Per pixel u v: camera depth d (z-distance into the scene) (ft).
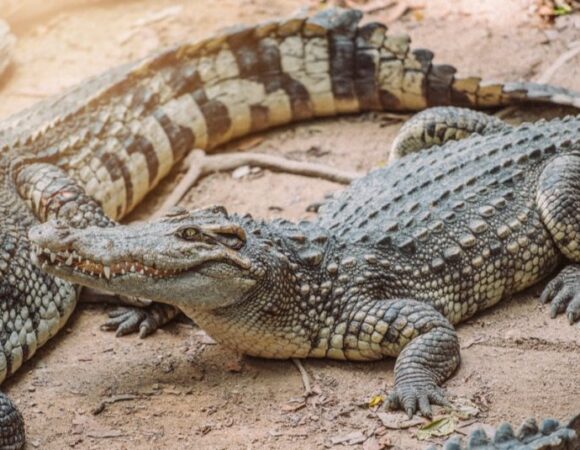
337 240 37.37
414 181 40.09
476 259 37.65
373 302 36.06
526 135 41.52
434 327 35.19
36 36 60.23
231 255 34.22
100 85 46.98
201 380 36.17
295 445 32.50
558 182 38.81
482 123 44.70
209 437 33.19
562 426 28.37
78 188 41.98
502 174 39.68
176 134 48.24
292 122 52.24
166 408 34.78
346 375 35.86
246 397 35.06
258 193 47.11
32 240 34.24
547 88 49.32
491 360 35.73
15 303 37.32
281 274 35.29
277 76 50.98
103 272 34.17
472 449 27.68
